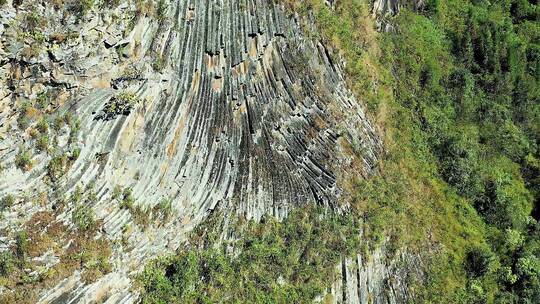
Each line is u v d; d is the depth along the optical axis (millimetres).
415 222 40625
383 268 37531
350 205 36875
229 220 30594
